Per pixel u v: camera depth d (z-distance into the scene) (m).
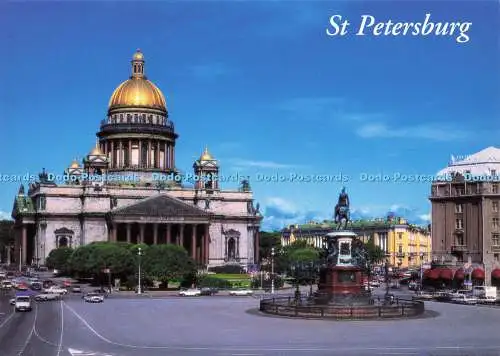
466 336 78.25
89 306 128.50
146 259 190.75
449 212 190.75
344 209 110.94
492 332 82.19
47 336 79.75
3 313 111.81
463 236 187.75
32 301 143.25
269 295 165.75
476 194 184.62
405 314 100.62
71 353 65.75
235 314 107.31
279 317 100.81
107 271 190.25
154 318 102.25
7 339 77.00
